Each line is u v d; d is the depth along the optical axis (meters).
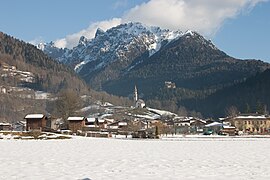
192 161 37.06
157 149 53.31
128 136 108.56
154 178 26.55
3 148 51.72
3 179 25.64
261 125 184.75
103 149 52.28
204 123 184.00
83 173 28.47
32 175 27.34
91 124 144.12
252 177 26.95
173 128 156.75
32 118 121.31
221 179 26.30
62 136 87.25
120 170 30.20
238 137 105.69
